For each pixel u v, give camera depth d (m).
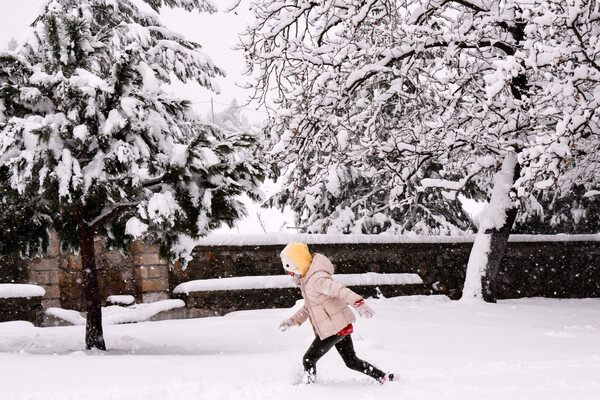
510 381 4.49
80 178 7.04
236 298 14.27
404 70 13.43
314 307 4.69
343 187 20.31
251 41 14.12
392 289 15.57
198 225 7.95
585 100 10.32
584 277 17.72
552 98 10.56
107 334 9.73
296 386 4.50
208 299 14.04
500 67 10.09
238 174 8.30
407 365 5.50
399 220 20.84
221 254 14.62
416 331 8.57
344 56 13.20
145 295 13.72
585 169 13.53
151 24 16.78
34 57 9.73
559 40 10.84
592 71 10.35
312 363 4.72
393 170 13.59
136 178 7.39
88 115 7.22
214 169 7.80
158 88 7.96
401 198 19.70
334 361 5.96
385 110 17.12
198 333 9.93
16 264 13.12
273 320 11.11
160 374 5.13
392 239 15.98
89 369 5.42
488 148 13.62
